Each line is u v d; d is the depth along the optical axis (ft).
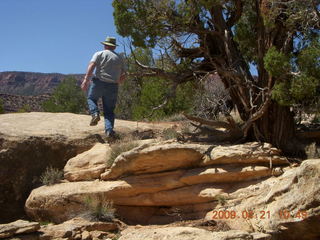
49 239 20.81
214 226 22.13
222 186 24.22
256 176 23.81
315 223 18.08
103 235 22.75
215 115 31.99
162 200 25.29
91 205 24.93
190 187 24.85
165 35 28.60
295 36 27.58
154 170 25.80
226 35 28.40
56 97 140.56
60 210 26.55
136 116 50.47
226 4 31.14
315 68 23.91
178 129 33.65
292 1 25.05
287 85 24.73
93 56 28.73
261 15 27.09
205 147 25.11
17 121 33.81
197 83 30.35
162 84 33.30
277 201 19.86
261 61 27.63
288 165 24.61
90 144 31.65
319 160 18.86
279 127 27.04
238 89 28.25
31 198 27.53
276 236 19.21
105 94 29.37
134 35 27.81
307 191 18.40
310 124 31.91
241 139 27.73
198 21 29.30
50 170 30.01
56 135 31.12
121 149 27.53
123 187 25.63
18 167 29.12
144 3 27.86
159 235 18.76
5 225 20.57
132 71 32.22
